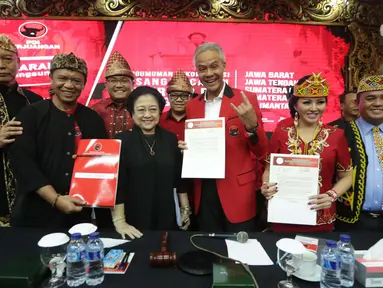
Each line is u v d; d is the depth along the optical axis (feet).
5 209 6.60
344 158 4.93
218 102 6.06
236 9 9.73
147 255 3.98
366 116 5.89
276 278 3.40
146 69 9.91
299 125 5.19
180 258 3.79
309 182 4.51
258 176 6.24
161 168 5.26
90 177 4.61
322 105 4.81
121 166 5.03
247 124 5.33
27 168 4.94
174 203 5.42
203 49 5.57
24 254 3.91
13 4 9.52
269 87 10.03
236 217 5.76
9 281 3.04
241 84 9.98
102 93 9.88
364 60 9.80
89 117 5.84
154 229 5.25
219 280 3.02
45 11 9.58
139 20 9.70
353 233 4.73
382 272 3.21
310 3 9.72
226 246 4.27
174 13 9.66
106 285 3.23
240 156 5.84
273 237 4.63
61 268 3.43
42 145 5.26
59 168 5.26
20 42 9.66
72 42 9.73
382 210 5.80
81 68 5.31
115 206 4.90
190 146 5.41
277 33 9.85
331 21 9.77
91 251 3.31
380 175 5.73
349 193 5.82
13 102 6.80
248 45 9.86
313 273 3.35
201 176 5.21
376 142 5.86
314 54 9.89
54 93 5.54
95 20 9.68
